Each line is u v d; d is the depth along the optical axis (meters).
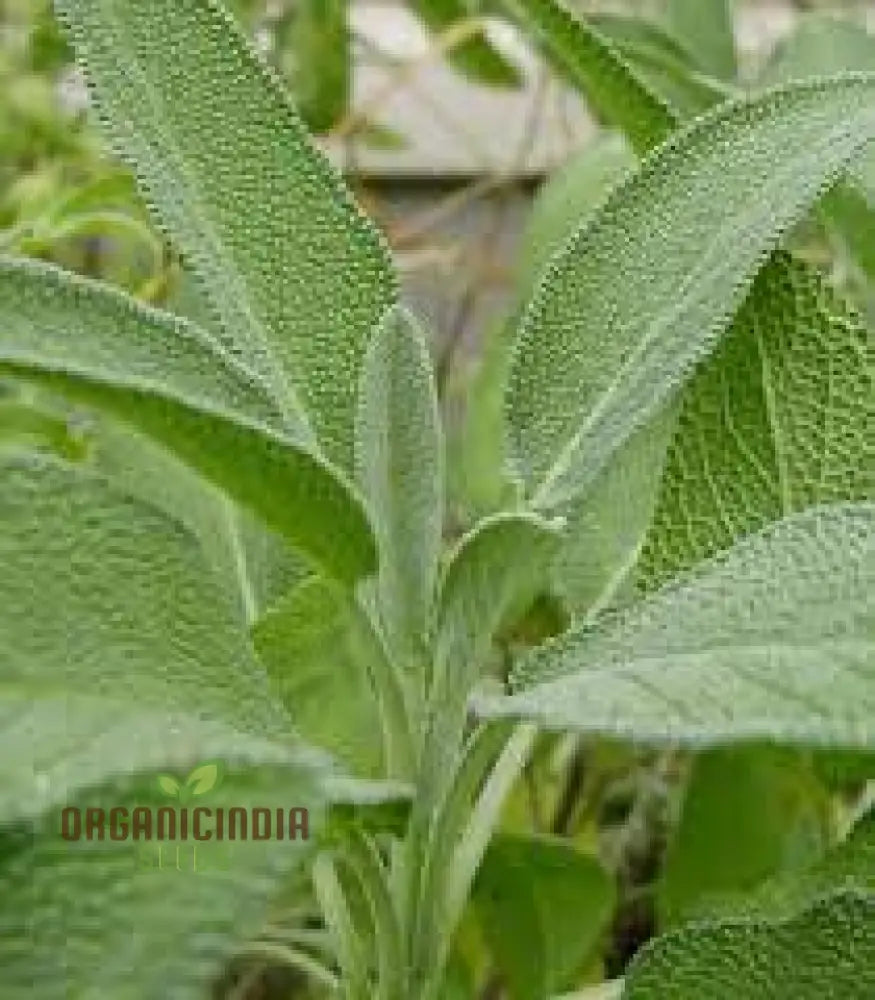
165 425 0.37
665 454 0.46
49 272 0.40
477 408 0.61
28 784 0.32
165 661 0.36
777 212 0.43
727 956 0.41
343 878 0.43
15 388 0.54
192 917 0.30
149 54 0.44
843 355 0.46
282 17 0.79
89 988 0.30
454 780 0.41
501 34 0.87
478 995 0.57
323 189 0.44
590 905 0.51
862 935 0.40
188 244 0.43
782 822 0.55
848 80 0.44
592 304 0.44
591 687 0.35
